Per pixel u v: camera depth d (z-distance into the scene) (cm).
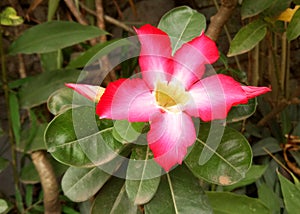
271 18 23
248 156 18
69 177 20
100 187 20
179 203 19
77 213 27
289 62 31
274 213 26
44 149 25
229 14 23
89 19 32
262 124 30
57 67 28
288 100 28
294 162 30
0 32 26
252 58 30
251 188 30
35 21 29
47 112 28
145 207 19
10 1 28
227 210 24
